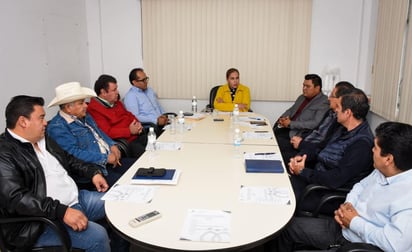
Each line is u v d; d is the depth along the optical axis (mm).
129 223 1344
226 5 4531
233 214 1423
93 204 2012
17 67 3256
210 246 1195
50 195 1798
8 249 1584
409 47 2959
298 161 2301
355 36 4469
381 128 1409
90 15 4738
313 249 1770
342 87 2326
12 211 1549
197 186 1725
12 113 1674
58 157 2049
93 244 1665
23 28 3330
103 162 2445
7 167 1588
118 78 4957
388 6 3594
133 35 4816
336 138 2262
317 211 1908
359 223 1443
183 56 4766
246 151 2371
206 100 4879
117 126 3389
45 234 1653
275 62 4621
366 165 1918
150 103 4117
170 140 2707
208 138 2777
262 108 4852
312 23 4508
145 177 1810
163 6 4641
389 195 1401
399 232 1268
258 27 4543
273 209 1474
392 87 3391
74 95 2316
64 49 4145
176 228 1311
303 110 3686
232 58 4680
